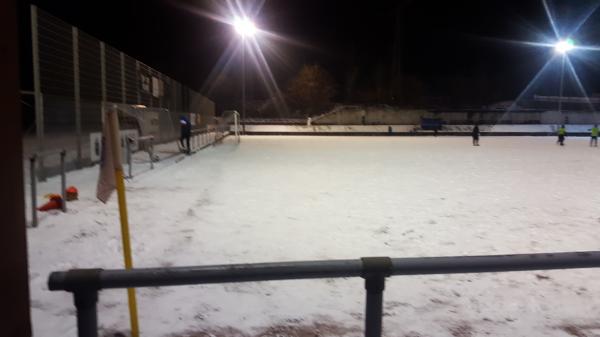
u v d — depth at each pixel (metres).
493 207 9.82
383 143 33.81
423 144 32.78
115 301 4.59
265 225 7.96
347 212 9.16
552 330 4.07
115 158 3.57
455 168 17.41
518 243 6.99
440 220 8.52
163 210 9.06
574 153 25.05
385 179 14.22
